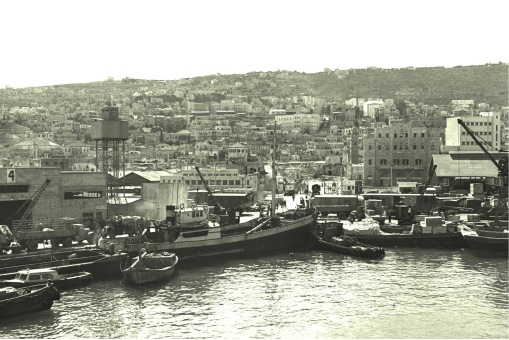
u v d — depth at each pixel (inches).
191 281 4050.2
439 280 4089.6
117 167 6688.0
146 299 3609.7
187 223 4827.8
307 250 5211.6
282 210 7032.5
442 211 6732.3
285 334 3063.5
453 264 4591.5
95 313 3339.1
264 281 4055.1
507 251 4884.4
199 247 4677.7
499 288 3892.7
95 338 2987.2
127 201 5851.4
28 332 3051.2
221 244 4790.8
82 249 4264.3
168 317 3292.3
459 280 4089.6
